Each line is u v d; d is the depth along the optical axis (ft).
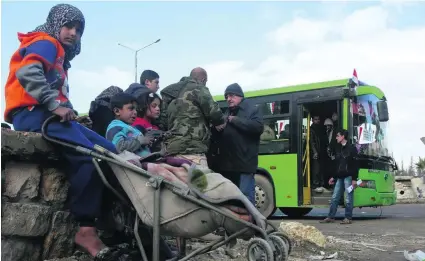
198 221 11.52
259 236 11.15
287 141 40.47
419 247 22.65
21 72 12.16
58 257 13.60
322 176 39.81
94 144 12.94
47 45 12.62
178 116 17.21
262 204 40.78
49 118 12.53
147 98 17.66
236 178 22.16
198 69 19.58
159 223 11.64
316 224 35.83
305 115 40.57
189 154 16.89
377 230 30.89
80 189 13.16
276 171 40.55
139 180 12.03
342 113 38.11
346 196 35.91
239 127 21.66
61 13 13.23
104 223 13.48
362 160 37.88
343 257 19.53
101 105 17.20
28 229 12.78
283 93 41.60
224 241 11.44
